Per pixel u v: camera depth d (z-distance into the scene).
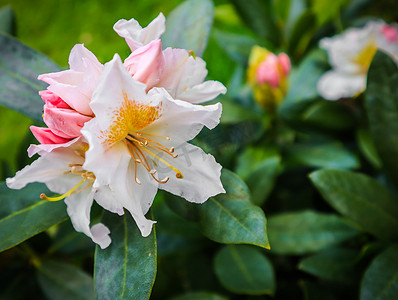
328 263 0.56
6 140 0.94
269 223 0.59
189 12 0.52
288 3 0.78
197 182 0.45
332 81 0.69
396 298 0.50
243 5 0.76
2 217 0.48
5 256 0.56
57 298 0.54
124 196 0.44
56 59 1.02
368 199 0.53
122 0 1.09
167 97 0.43
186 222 0.58
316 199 0.68
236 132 0.74
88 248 0.58
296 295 0.62
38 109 0.50
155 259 0.45
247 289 0.56
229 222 0.46
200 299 0.56
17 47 0.51
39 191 0.49
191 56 0.45
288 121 0.69
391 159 0.54
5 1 1.19
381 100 0.54
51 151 0.44
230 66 0.89
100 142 0.43
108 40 1.01
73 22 1.09
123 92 0.43
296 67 0.76
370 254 0.56
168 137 0.45
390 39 0.66
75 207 0.45
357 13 0.78
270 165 0.60
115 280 0.46
